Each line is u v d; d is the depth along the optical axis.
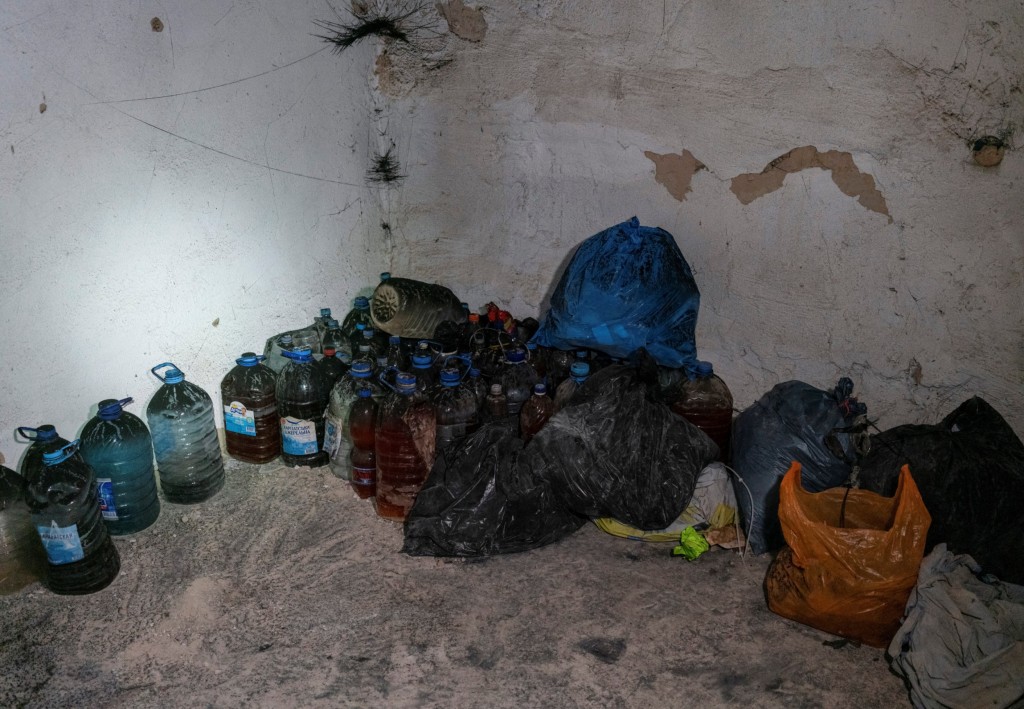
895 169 2.45
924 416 2.62
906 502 1.96
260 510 2.60
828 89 2.48
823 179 2.57
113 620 2.10
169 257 2.64
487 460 2.44
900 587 1.94
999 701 1.77
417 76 3.22
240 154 2.79
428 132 3.29
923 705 1.84
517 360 2.76
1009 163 2.27
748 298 2.84
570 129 3.01
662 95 2.78
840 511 2.16
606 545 2.47
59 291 2.34
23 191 2.19
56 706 1.84
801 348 2.79
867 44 2.38
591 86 2.91
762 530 2.41
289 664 1.97
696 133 2.76
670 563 2.39
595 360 2.89
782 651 2.04
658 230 2.78
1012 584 2.07
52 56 2.18
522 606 2.19
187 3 2.49
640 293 2.62
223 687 1.90
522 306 3.37
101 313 2.47
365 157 3.33
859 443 2.38
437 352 2.90
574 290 2.72
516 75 3.04
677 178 2.85
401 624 2.11
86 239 2.38
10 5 2.06
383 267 3.56
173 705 1.85
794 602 2.10
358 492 2.68
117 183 2.42
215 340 2.87
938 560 2.07
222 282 2.84
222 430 2.98
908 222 2.47
